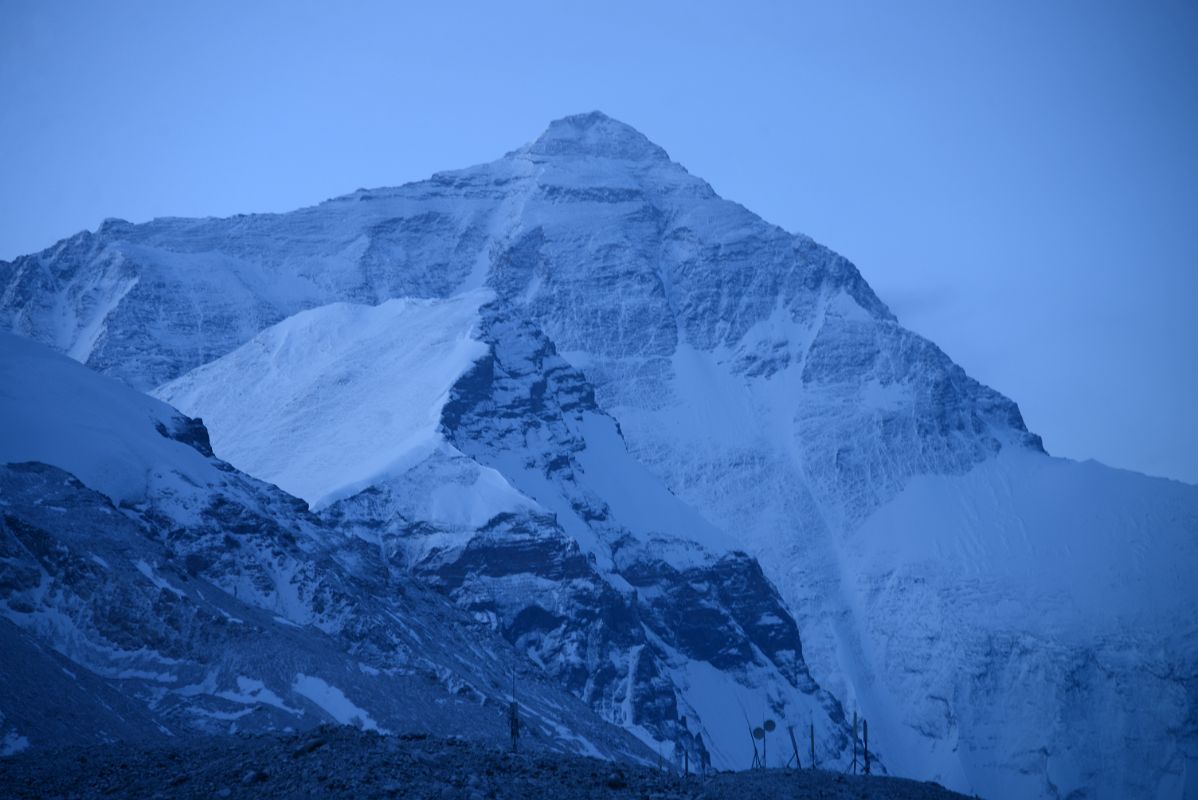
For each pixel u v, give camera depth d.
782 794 127.69
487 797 104.75
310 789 104.38
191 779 109.62
